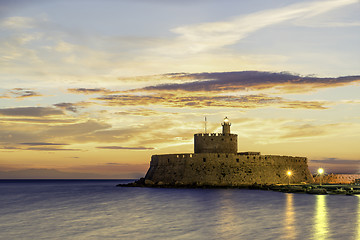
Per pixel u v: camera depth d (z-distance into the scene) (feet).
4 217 189.16
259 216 176.86
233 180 346.95
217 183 345.31
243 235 135.64
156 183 376.89
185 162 360.07
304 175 387.14
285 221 161.58
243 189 331.57
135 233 142.41
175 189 341.41
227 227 150.71
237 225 154.61
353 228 144.15
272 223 157.48
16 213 205.26
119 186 504.43
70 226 159.02
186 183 351.87
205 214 187.11
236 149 374.22
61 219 179.52
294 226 149.79
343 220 161.58
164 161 378.94
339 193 282.56
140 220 172.14
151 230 147.54
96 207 229.04
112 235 139.74
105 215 190.70
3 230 152.15
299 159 389.19
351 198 251.19
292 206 210.18
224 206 216.54
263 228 147.23
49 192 420.77
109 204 245.04
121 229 150.51
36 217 187.62
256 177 353.92
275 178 362.12
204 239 130.82
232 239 129.90
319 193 284.20
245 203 228.63
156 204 234.99
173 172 366.43
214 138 364.99
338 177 424.05
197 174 352.28
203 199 256.52
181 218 175.83
